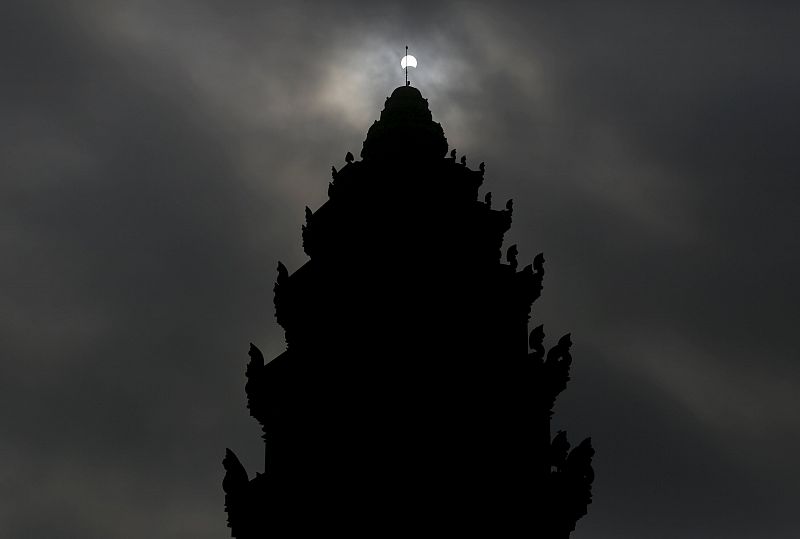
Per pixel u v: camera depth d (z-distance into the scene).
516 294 133.12
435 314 130.62
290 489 125.00
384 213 135.38
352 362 128.88
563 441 126.94
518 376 128.25
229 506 126.31
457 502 122.19
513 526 121.69
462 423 125.94
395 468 123.62
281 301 135.62
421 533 120.81
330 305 132.38
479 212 138.00
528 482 124.25
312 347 131.25
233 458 127.81
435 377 127.56
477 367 128.38
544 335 132.88
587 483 125.19
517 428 126.50
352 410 126.81
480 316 131.38
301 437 127.25
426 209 135.88
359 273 132.88
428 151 141.75
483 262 134.62
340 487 123.69
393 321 130.12
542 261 136.38
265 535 123.81
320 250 138.12
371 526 121.38
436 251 133.88
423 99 147.12
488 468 124.06
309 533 122.62
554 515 122.31
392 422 125.75
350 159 142.12
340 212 137.88
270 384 130.88
